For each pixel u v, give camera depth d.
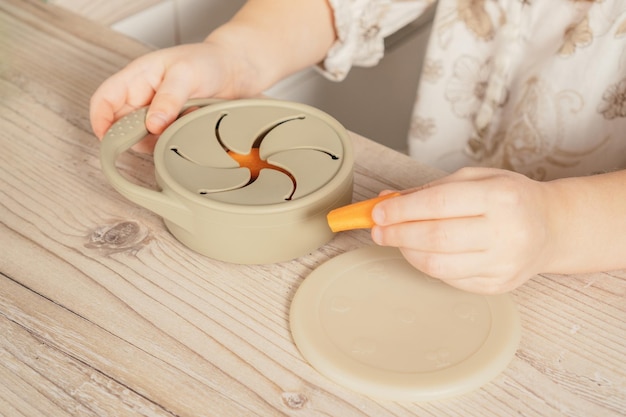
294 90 0.86
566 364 0.38
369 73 0.92
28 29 0.60
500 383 0.37
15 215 0.45
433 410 0.36
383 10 0.64
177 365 0.38
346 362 0.38
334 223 0.41
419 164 0.49
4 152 0.50
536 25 0.62
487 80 0.66
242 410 0.36
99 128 0.50
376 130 0.99
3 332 0.39
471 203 0.38
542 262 0.41
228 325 0.40
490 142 0.67
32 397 0.37
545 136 0.62
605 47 0.58
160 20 0.77
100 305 0.41
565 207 0.42
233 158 0.45
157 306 0.41
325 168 0.43
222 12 0.82
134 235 0.44
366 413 0.36
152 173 0.48
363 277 0.42
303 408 0.36
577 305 0.41
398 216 0.39
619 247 0.42
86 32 0.60
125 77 0.50
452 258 0.39
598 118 0.60
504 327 0.39
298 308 0.40
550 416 0.36
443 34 0.66
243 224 0.41
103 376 0.37
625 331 0.40
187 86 0.50
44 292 0.41
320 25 0.61
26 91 0.55
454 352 0.38
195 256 0.43
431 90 0.69
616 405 0.37
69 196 0.47
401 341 0.39
